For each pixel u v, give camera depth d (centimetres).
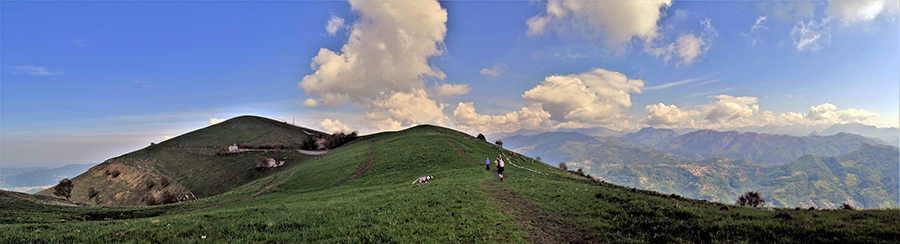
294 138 16350
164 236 1551
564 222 1884
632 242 1548
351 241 1470
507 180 3509
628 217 1894
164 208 3984
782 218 1709
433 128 14325
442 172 4834
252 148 14400
